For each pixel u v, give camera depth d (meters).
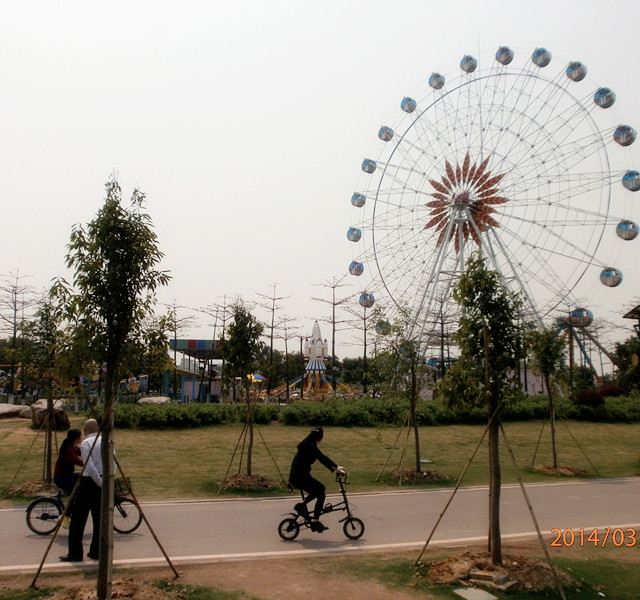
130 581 8.53
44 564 9.62
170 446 23.89
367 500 15.56
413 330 21.45
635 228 34.28
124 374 8.52
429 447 25.48
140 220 8.70
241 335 17.88
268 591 8.37
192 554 10.32
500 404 9.59
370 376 21.56
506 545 11.10
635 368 46.28
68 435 11.98
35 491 15.18
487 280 9.97
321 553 10.41
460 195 37.81
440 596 8.20
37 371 15.62
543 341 21.20
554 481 18.89
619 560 10.10
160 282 8.73
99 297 8.34
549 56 37.09
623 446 27.25
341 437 27.62
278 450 23.62
